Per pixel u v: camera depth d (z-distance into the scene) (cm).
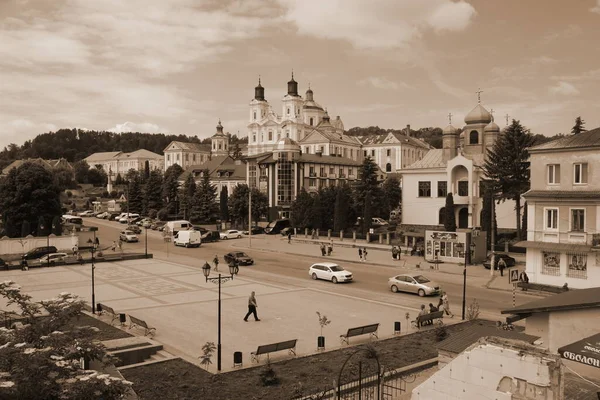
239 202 9838
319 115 16162
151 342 2488
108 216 11962
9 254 6512
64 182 17262
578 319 1648
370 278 4684
